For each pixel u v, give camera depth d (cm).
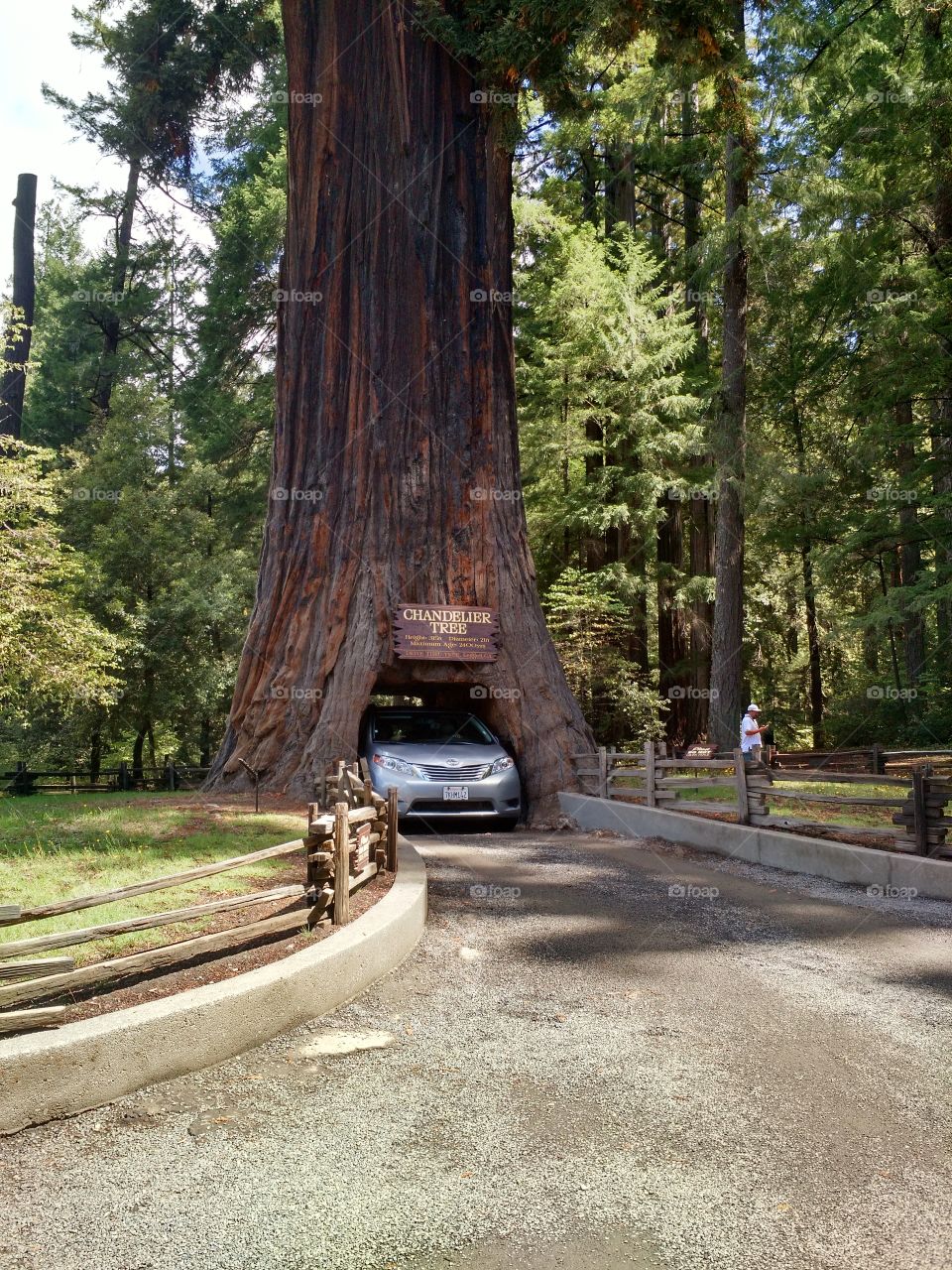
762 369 2608
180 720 3200
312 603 1534
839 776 988
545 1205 325
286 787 1417
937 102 2166
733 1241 304
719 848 1113
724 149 2472
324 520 1560
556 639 2497
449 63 1673
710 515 3169
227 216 3588
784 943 691
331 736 1438
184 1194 330
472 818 1308
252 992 471
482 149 1703
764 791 1089
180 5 3272
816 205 2033
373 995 557
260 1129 380
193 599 2819
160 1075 425
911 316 2134
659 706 2630
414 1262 290
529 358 2820
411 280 1617
